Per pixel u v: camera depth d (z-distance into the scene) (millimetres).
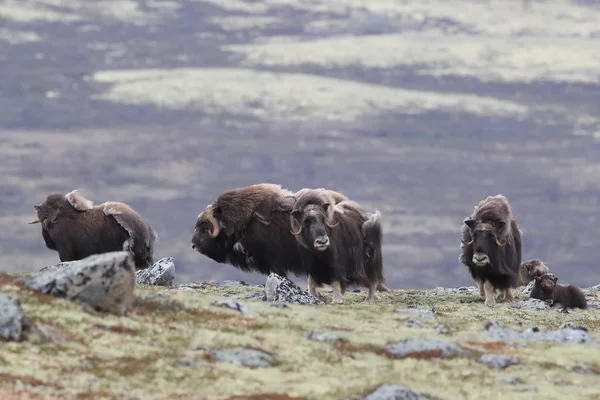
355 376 71062
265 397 64375
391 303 112625
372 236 115562
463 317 101625
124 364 68375
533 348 83812
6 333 69000
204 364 70625
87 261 79000
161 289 112688
